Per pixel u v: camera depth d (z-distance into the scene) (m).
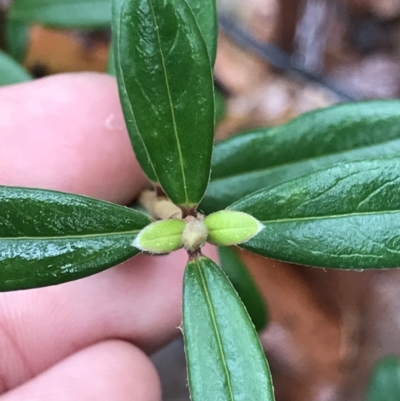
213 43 0.07
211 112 0.06
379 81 0.19
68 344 0.10
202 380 0.06
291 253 0.06
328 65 0.20
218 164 0.08
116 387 0.09
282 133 0.08
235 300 0.06
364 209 0.06
